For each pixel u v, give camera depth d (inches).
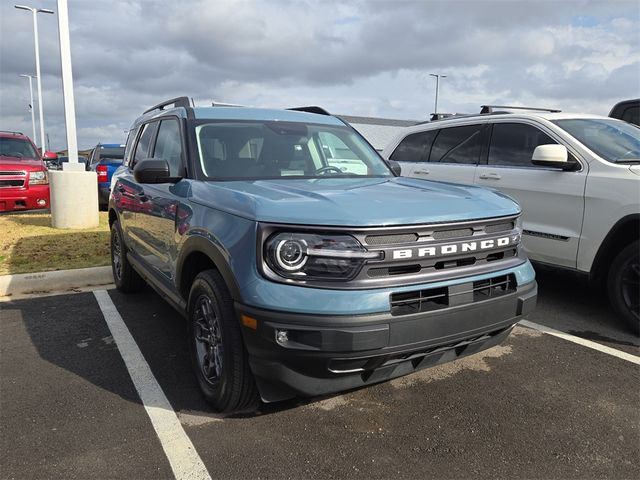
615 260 174.7
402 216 104.0
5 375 143.4
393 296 101.0
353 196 113.9
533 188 203.6
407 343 100.8
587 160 188.2
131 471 100.1
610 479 97.9
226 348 111.1
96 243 313.9
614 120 227.9
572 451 106.7
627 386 136.3
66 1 362.3
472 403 126.7
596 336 172.9
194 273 137.7
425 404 126.0
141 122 213.8
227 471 100.0
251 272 102.1
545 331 177.3
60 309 204.7
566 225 191.9
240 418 119.7
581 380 139.6
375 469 100.6
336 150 167.6
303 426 116.0
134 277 217.5
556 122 210.1
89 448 107.8
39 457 104.7
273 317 97.7
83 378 141.7
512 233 123.2
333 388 104.7
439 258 107.2
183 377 142.6
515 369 146.6
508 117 228.7
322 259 99.0
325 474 99.0
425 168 261.3
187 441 110.1
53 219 368.2
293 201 107.3
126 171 214.1
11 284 226.2
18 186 413.1
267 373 103.0
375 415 120.8
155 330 180.4
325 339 95.5
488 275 113.5
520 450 107.0
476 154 238.8
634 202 168.1
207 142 148.9
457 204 115.9
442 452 106.1
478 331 110.9
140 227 180.1
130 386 136.9
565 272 194.9
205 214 121.6
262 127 161.6
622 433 113.5
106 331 179.5
